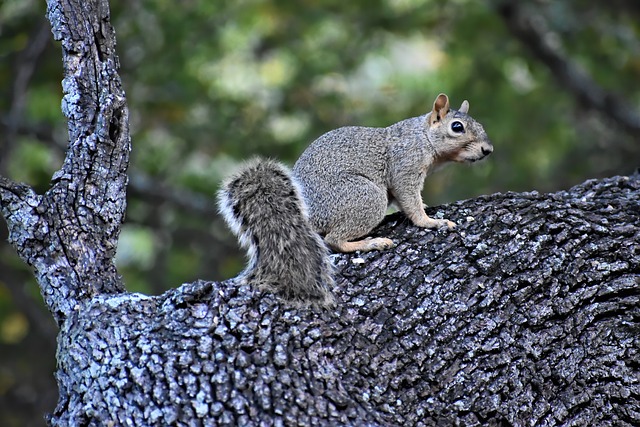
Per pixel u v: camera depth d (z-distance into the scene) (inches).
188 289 339.9
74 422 319.3
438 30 1014.4
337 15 1005.2
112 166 374.0
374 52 1029.8
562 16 969.5
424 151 454.0
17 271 882.1
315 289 353.4
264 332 331.0
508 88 1012.5
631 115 994.1
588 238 382.0
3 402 897.5
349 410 316.2
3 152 772.6
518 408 340.2
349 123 989.2
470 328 350.6
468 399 335.9
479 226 389.1
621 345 360.8
